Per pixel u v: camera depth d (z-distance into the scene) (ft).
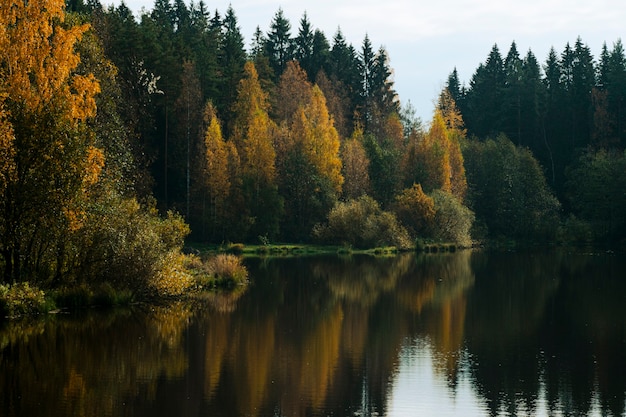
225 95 296.51
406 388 66.74
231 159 255.09
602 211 293.02
